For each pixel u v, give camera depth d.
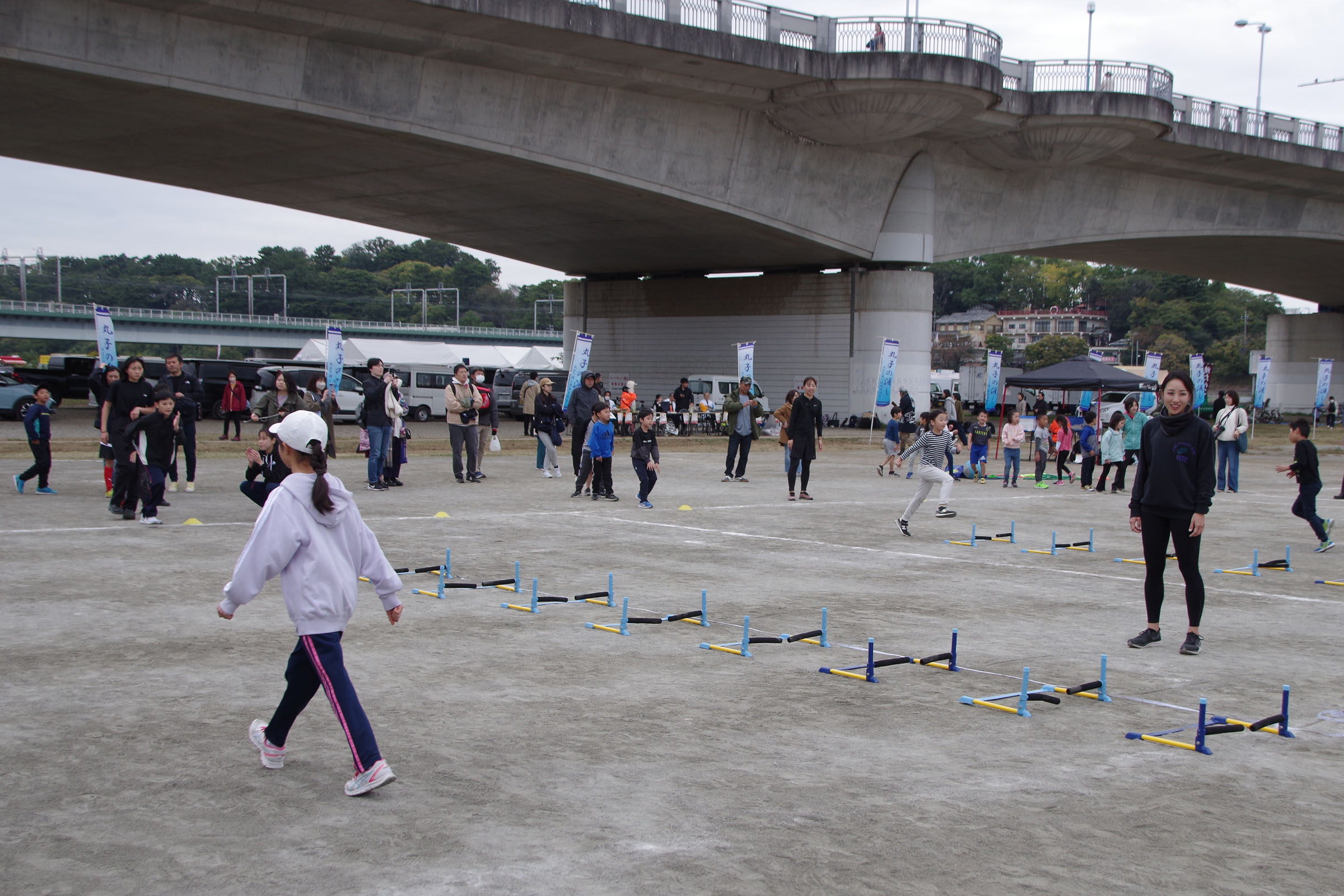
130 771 5.34
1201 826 4.96
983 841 4.72
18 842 4.49
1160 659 8.23
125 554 11.62
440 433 36.69
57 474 19.45
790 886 4.22
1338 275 67.06
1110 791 5.40
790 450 18.98
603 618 9.24
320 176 37.31
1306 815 5.12
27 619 8.63
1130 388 30.70
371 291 164.12
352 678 7.19
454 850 4.50
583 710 6.57
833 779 5.46
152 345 131.00
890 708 6.75
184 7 25.69
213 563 11.18
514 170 34.41
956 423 33.12
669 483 22.00
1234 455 22.97
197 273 168.38
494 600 9.95
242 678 7.08
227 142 32.62
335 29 27.30
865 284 44.59
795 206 39.94
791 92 35.16
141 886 4.12
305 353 55.50
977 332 157.50
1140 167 46.34
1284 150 45.62
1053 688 7.17
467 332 113.00
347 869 4.29
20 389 35.59
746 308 50.09
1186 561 8.41
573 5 28.89
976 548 13.91
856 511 17.73
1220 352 127.50
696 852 4.52
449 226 46.38
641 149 35.03
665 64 32.06
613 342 55.88
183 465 22.11
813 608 9.84
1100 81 39.62
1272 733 6.43
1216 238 51.75
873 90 34.81
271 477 9.35
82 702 6.48
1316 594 11.16
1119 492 22.61
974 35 36.25
